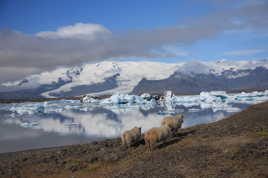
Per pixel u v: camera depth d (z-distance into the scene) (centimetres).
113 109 9638
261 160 1223
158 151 1805
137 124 5253
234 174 1134
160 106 10200
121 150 2128
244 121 2639
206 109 7869
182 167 1331
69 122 6069
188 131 2564
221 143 1633
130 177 1359
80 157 2105
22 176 1794
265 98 11438
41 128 5150
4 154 2780
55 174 1762
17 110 9856
